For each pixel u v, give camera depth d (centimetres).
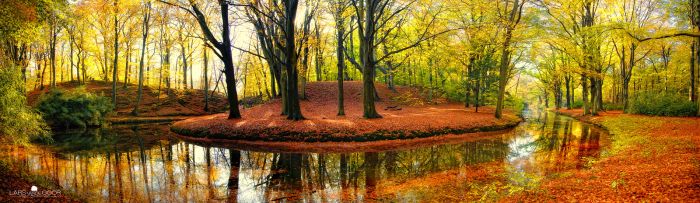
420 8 2564
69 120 2611
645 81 4669
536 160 1359
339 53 2545
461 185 1007
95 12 3684
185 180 1123
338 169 1281
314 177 1162
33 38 1733
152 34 4284
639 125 2180
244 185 1063
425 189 977
